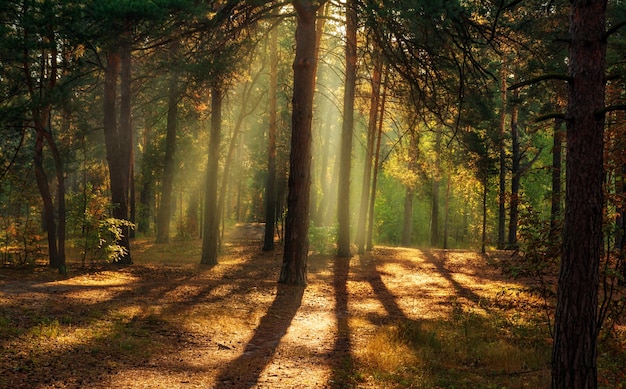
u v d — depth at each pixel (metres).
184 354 9.34
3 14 14.80
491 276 22.53
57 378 7.30
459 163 31.23
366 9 13.62
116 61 20.30
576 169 6.19
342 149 26.89
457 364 9.36
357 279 20.91
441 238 56.97
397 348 10.05
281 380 8.07
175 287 16.20
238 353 9.75
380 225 50.47
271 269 22.56
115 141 20.83
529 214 9.55
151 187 43.94
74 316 10.89
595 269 6.16
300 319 13.22
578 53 6.23
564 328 6.21
